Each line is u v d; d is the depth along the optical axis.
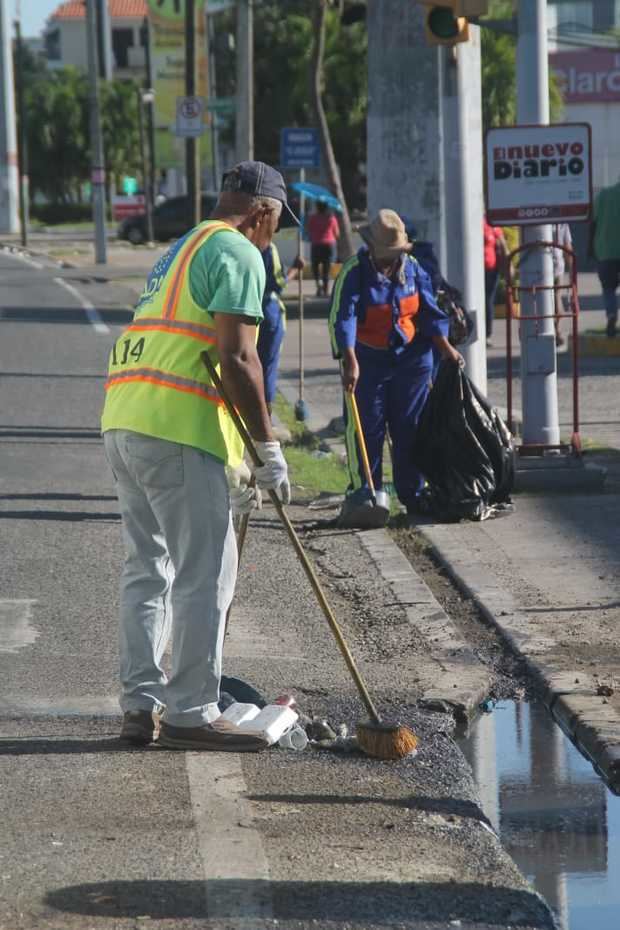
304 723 14.84
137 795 12.80
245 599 20.30
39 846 11.59
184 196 143.38
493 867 11.41
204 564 13.75
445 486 24.91
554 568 21.69
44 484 28.73
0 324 61.94
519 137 27.00
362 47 121.19
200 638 13.82
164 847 11.59
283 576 21.62
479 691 16.31
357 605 20.09
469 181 30.19
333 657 17.59
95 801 12.63
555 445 27.77
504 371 44.88
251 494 14.41
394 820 12.36
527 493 27.12
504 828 12.80
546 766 14.40
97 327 61.03
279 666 17.11
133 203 146.00
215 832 11.92
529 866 12.00
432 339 24.72
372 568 22.06
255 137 128.00
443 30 27.92
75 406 39.56
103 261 111.56
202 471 13.54
